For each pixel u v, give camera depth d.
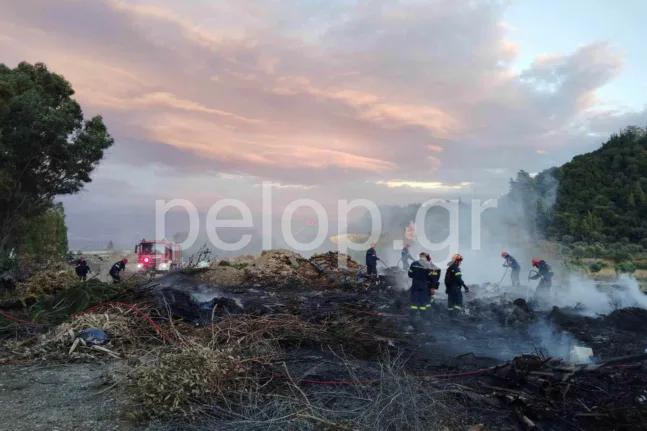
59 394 5.18
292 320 7.82
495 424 4.67
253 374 5.39
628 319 10.20
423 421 4.54
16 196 23.72
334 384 5.27
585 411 4.89
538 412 4.78
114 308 8.21
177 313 8.74
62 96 27.05
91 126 27.02
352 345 7.24
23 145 22.72
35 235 34.81
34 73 26.33
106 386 5.39
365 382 5.25
